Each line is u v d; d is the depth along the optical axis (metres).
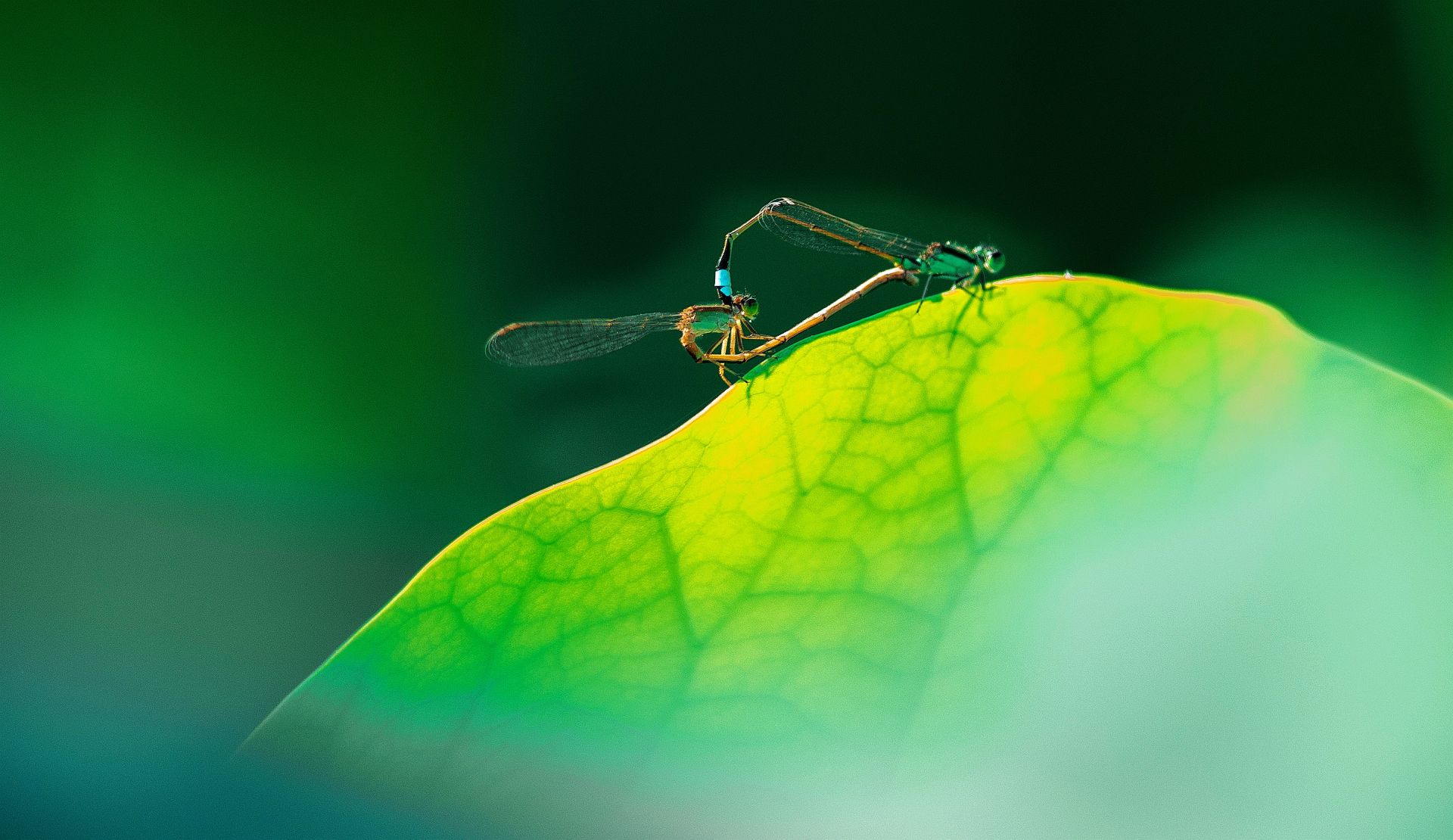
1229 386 0.15
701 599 0.15
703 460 0.16
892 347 0.16
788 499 0.16
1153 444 0.15
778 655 0.15
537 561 0.16
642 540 0.16
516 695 0.15
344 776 0.15
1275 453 0.15
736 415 0.16
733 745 0.15
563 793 0.15
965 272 0.35
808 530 0.16
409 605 0.16
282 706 0.15
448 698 0.15
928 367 0.16
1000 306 0.16
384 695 0.15
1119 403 0.16
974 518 0.15
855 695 0.15
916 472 0.16
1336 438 0.15
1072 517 0.15
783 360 0.16
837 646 0.15
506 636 0.15
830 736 0.14
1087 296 0.16
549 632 0.15
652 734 0.15
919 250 0.36
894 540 0.15
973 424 0.16
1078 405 0.16
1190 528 0.15
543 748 0.15
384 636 0.16
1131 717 0.14
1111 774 0.14
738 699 0.15
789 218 0.38
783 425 0.16
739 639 0.15
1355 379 0.15
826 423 0.16
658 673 0.15
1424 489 0.14
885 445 0.16
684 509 0.16
